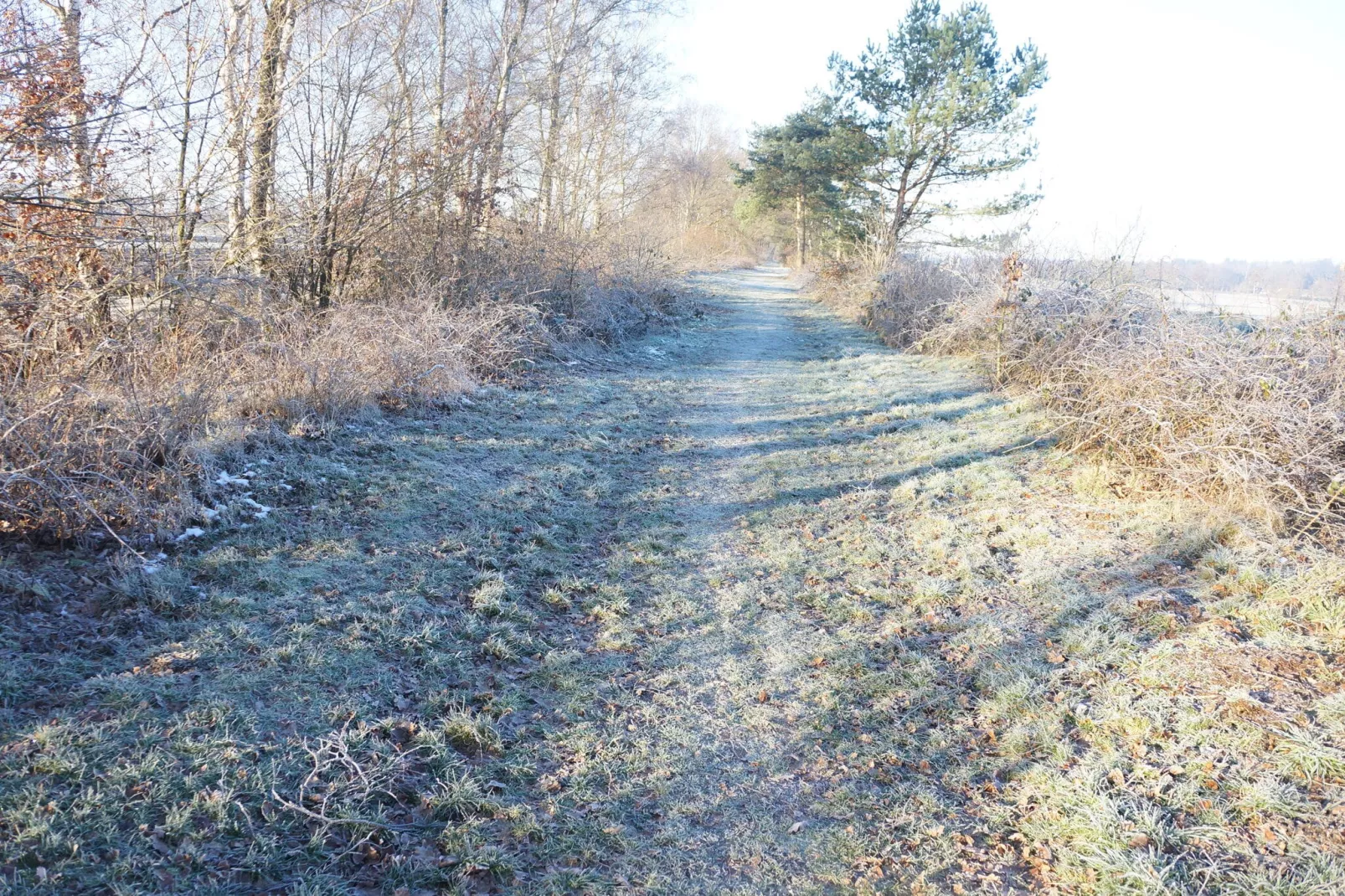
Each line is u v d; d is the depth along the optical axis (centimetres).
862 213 2895
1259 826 326
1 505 441
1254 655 443
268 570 489
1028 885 313
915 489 777
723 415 1086
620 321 1620
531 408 983
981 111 2405
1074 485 756
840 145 2630
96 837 280
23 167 598
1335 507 601
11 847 266
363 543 552
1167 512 655
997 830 345
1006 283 1266
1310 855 307
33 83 599
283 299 941
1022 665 461
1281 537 588
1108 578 561
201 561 482
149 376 618
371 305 1030
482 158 1308
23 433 463
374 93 1136
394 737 371
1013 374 1196
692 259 3662
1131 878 303
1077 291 1163
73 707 342
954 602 549
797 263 4759
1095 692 430
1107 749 381
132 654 388
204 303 763
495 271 1307
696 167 4666
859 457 888
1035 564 595
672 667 468
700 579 584
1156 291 1019
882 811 356
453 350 980
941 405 1111
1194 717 393
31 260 591
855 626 521
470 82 1349
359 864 300
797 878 318
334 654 421
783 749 399
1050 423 945
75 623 402
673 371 1370
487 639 464
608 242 1803
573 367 1275
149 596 432
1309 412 618
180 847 284
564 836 331
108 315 668
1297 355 716
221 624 427
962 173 2612
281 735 355
